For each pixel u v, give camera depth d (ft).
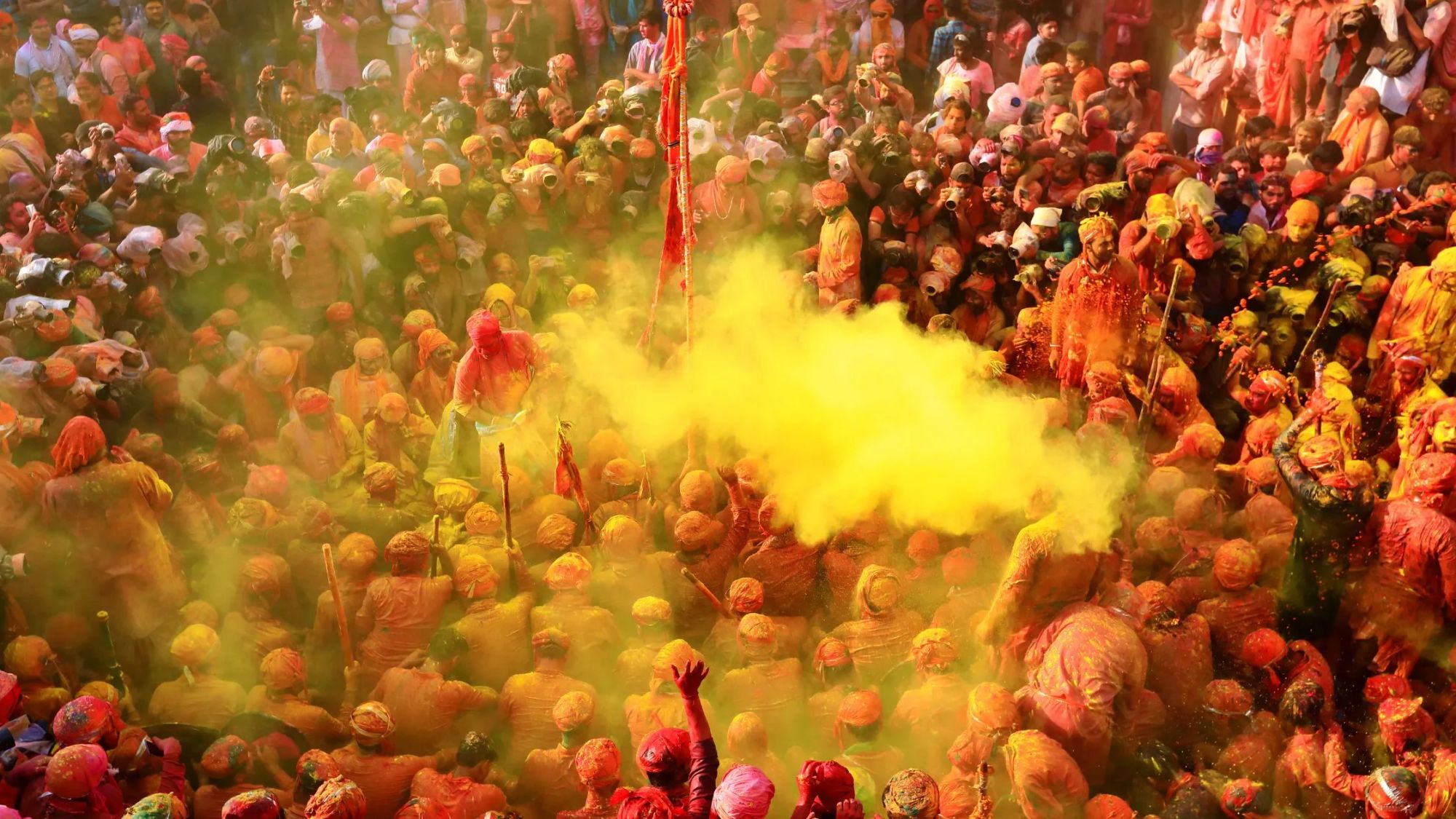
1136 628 22.62
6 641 23.59
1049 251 34.88
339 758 20.95
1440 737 21.75
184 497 26.76
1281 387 29.01
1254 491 28.12
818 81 46.19
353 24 47.50
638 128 38.04
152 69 47.09
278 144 39.91
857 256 34.71
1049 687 21.27
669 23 26.86
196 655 22.33
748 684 22.54
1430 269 31.78
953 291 36.14
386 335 34.53
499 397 29.25
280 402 31.60
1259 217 35.83
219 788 19.98
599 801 19.70
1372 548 23.93
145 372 29.91
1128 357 32.17
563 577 23.84
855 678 22.80
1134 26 47.42
